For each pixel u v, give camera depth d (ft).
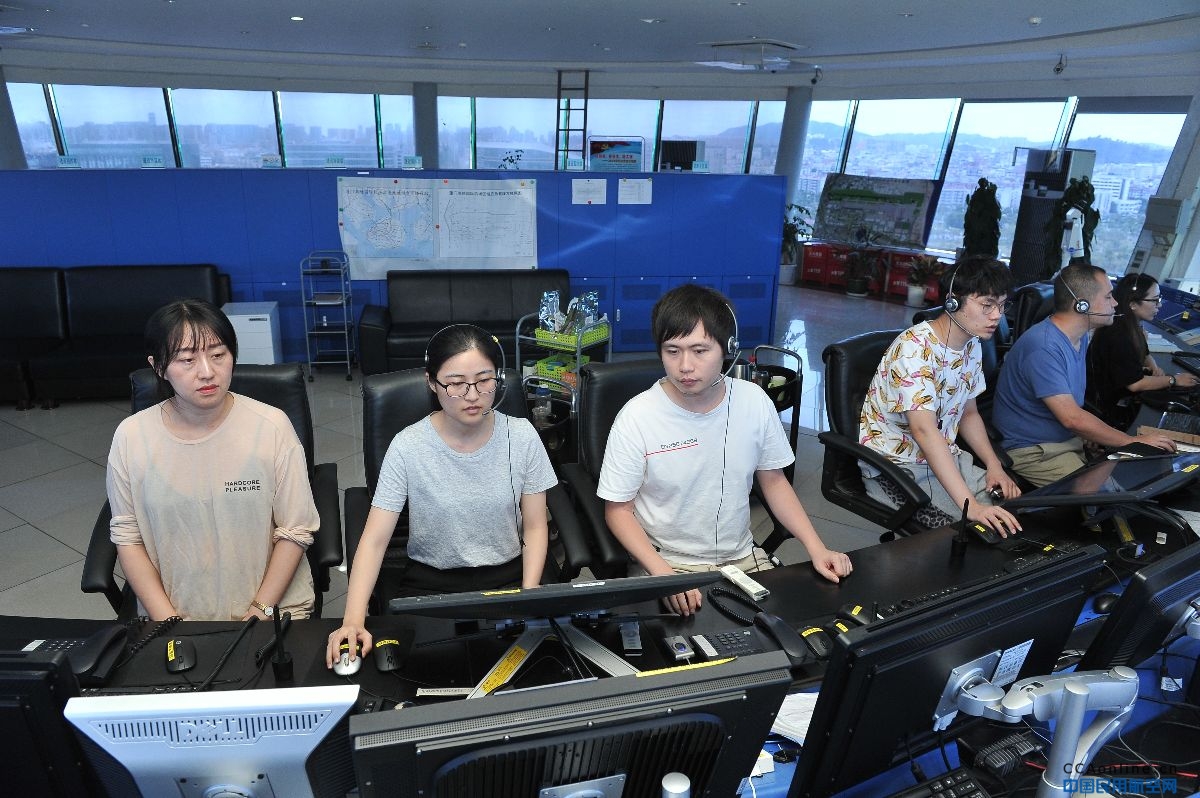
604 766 2.88
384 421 7.18
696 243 22.79
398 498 5.87
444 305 20.67
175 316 5.41
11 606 9.57
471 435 5.92
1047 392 9.16
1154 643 4.51
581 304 15.40
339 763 3.15
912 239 33.86
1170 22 19.93
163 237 19.83
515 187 21.26
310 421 7.57
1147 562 6.10
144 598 5.92
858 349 8.87
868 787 4.25
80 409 17.04
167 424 5.86
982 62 28.71
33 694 2.97
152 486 5.80
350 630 4.75
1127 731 4.64
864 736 3.55
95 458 14.30
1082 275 8.96
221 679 4.42
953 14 19.16
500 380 5.70
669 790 2.87
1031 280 26.71
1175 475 6.70
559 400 12.38
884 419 8.23
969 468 8.48
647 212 22.22
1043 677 3.64
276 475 6.14
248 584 6.18
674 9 19.62
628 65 33.73
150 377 7.11
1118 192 27.84
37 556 10.78
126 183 19.27
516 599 3.78
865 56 28.68
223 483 5.90
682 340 5.53
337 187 20.36
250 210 20.12
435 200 20.92
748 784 4.11
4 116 32.55
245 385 7.37
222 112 36.11
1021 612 3.83
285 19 22.35
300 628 4.95
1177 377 11.98
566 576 6.54
